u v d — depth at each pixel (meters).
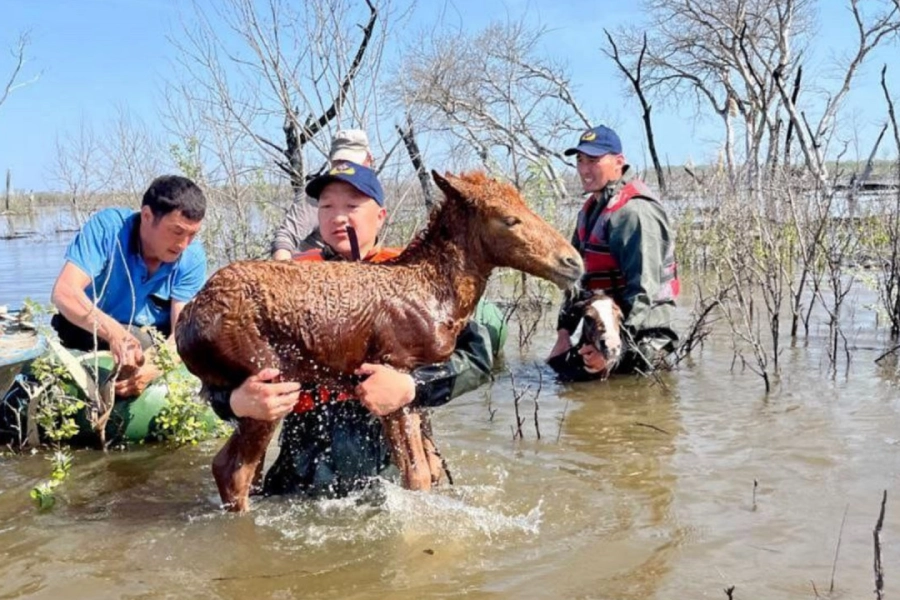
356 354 3.71
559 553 3.54
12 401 5.30
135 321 5.58
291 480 4.21
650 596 3.16
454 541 3.66
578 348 6.80
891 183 11.16
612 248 6.82
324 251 4.32
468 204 3.82
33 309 5.56
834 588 3.18
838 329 7.09
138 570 3.48
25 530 3.93
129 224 5.44
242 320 3.62
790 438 4.96
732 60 20.89
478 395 6.30
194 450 5.20
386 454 4.19
